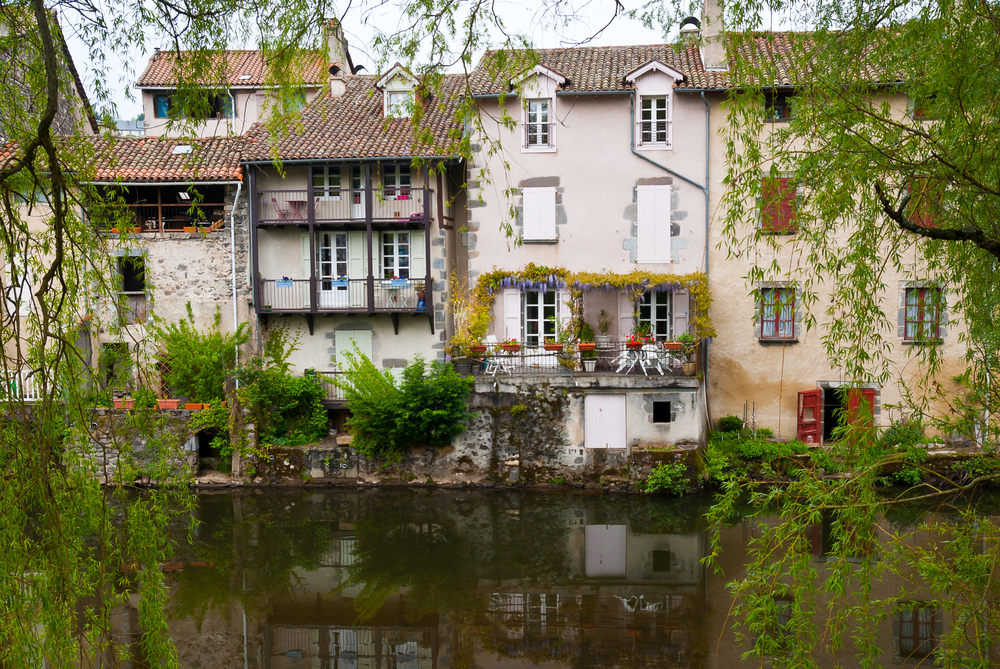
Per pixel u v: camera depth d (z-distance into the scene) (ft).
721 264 54.19
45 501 16.10
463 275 58.59
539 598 35.32
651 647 30.27
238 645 31.09
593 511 46.96
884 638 28.84
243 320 55.93
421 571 38.70
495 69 17.06
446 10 15.78
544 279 54.24
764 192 18.88
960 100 15.57
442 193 55.47
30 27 17.78
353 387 54.24
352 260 56.80
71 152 19.81
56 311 17.39
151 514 20.40
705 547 41.16
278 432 54.19
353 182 56.08
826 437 54.19
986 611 15.51
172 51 18.31
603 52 59.98
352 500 49.88
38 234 19.62
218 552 41.47
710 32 53.78
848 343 38.37
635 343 50.93
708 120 53.42
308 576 38.22
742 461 50.37
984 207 16.40
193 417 52.34
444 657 29.78
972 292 18.42
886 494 40.78
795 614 15.69
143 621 18.51
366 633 32.07
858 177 16.83
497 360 52.60
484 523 45.34
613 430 50.93
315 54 17.54
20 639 15.25
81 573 17.85
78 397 18.21
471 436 52.01
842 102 17.24
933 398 18.65
